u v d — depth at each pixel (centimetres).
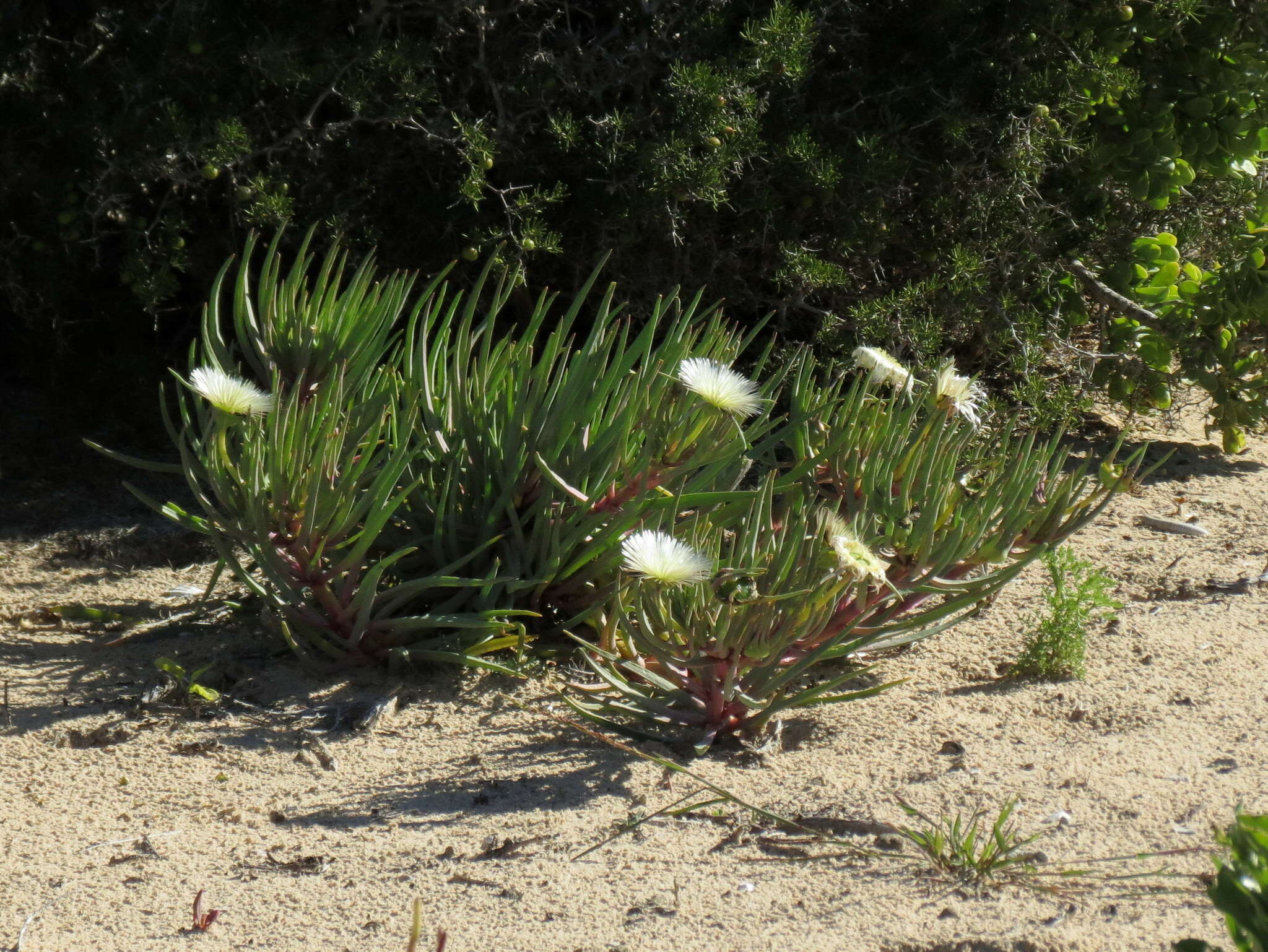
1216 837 195
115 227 578
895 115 574
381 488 349
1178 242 659
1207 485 576
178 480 565
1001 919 236
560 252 544
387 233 577
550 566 367
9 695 355
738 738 331
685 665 320
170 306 632
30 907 254
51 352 624
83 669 375
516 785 307
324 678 369
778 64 541
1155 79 627
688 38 561
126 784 307
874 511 342
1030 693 352
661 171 520
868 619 343
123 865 271
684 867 264
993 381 662
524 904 251
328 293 402
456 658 355
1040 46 586
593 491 360
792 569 314
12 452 580
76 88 557
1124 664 370
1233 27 627
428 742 332
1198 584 442
